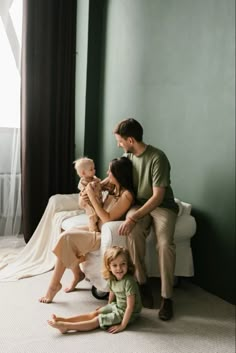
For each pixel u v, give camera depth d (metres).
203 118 2.51
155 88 2.92
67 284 2.59
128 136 2.35
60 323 1.94
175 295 2.49
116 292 2.07
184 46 2.62
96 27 3.52
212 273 2.52
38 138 3.55
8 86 3.46
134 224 2.21
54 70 3.58
